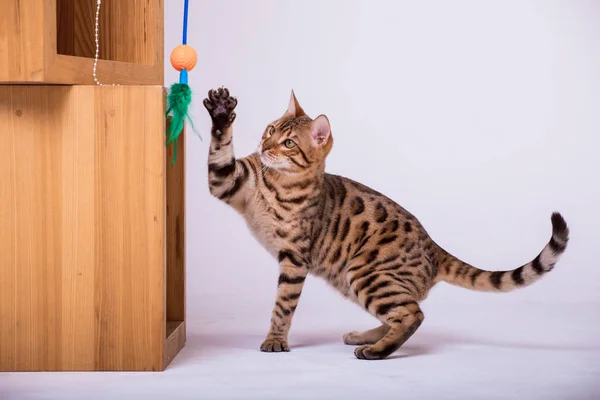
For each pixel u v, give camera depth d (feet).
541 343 11.34
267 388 8.84
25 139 9.55
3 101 9.54
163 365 9.64
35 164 9.55
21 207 9.57
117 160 9.52
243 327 12.66
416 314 10.63
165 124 10.01
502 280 10.99
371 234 11.09
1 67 9.11
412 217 11.48
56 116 9.52
